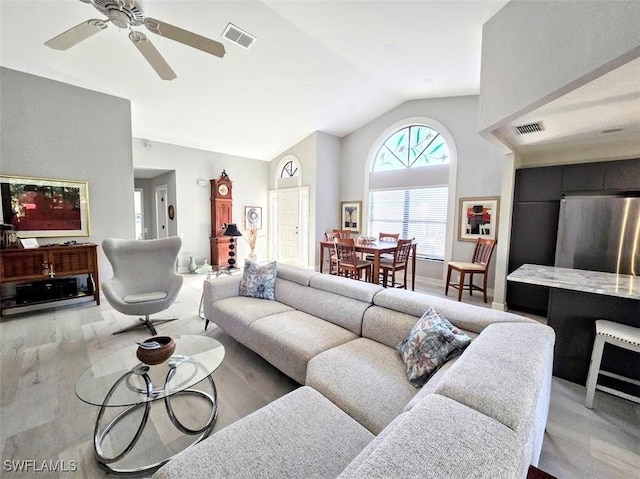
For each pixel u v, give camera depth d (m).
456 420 0.84
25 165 3.56
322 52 3.74
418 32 3.15
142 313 2.99
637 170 3.14
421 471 0.68
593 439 1.72
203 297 3.19
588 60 1.64
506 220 3.85
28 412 1.88
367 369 1.73
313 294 2.76
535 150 3.81
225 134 5.86
